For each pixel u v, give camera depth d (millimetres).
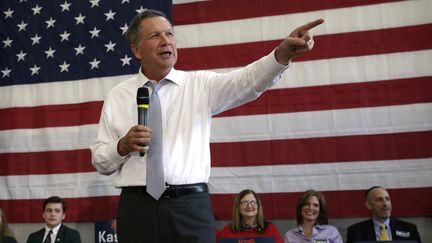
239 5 4273
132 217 1354
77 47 4641
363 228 3650
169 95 1523
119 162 1433
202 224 1342
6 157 4609
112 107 1616
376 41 3971
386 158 3854
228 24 4266
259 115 4113
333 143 3959
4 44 4793
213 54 4250
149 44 1532
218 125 4172
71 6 4723
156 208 1336
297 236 3736
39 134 4574
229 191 4082
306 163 3988
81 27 4660
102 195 4352
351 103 3959
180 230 1319
